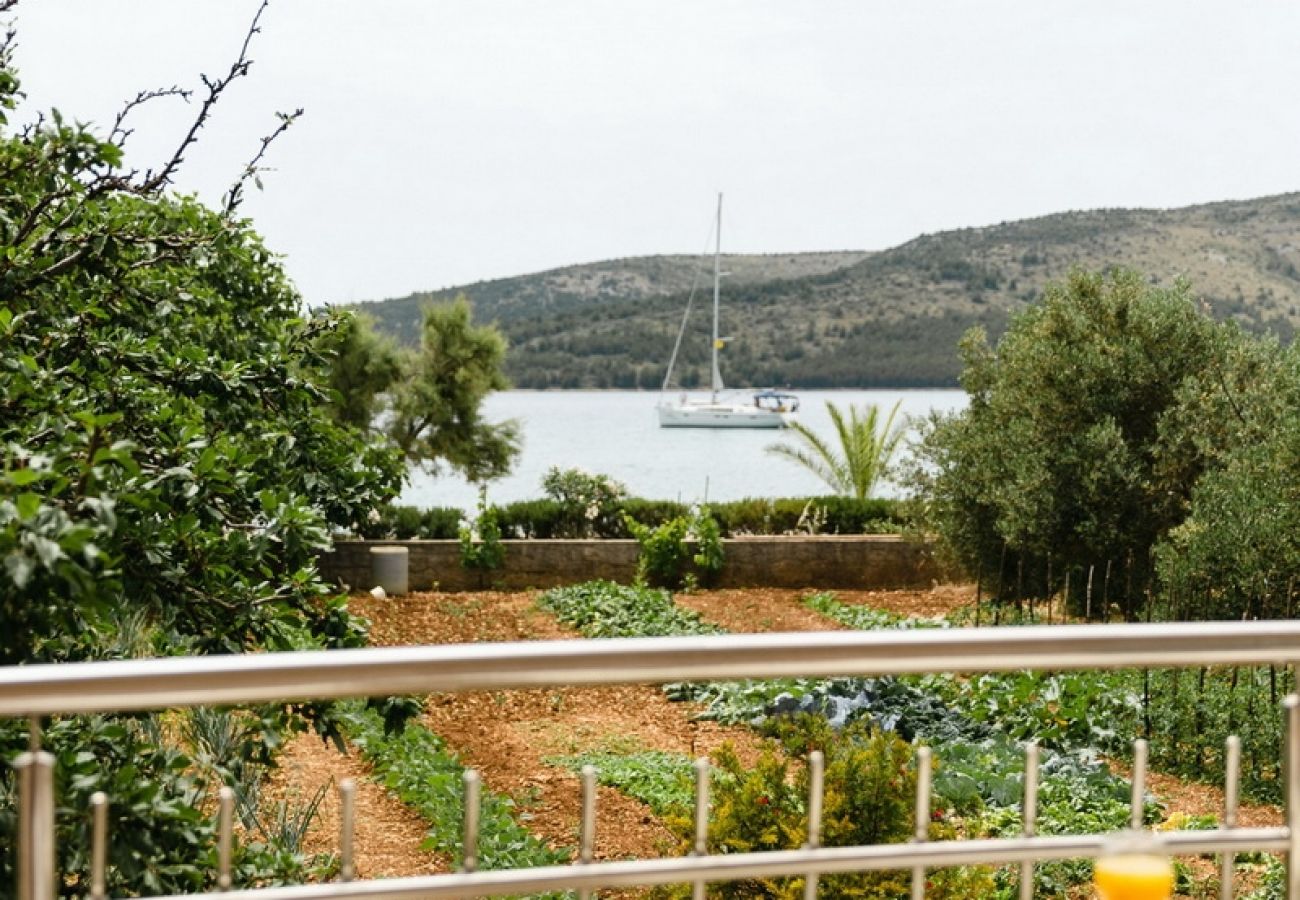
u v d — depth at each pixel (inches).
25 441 178.1
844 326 4928.6
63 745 162.2
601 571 858.1
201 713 323.6
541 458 2381.9
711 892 226.7
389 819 379.9
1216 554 448.1
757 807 229.8
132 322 246.8
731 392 4955.7
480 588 846.5
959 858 101.0
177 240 241.1
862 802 226.7
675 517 925.8
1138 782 105.6
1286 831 106.3
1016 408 630.5
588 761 449.4
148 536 180.4
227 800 91.4
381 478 260.5
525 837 355.6
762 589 857.5
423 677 87.2
